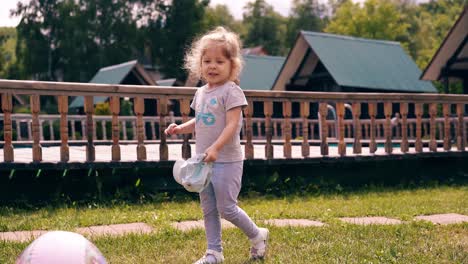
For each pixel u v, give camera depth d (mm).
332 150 11461
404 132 9742
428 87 27812
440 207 6973
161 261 4160
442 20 79312
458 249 4516
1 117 22125
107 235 4969
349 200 7855
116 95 7410
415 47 67625
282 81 29500
